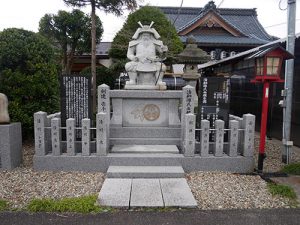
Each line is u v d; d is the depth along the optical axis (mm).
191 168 5672
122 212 3955
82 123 5555
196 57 10516
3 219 3730
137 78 7344
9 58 7070
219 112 6152
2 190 4613
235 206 4172
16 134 5836
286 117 6449
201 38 19688
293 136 8422
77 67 20016
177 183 4902
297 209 4082
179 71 17734
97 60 20516
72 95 6004
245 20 24859
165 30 13977
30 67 7254
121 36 14328
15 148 5785
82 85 5992
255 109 11117
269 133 9867
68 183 4949
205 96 6160
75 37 15367
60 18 14938
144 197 4316
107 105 6105
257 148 8016
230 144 5691
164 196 4359
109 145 6305
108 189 4609
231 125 5656
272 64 5312
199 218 3799
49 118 5969
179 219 3771
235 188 4820
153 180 5043
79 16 15164
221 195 4531
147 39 7312
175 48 13922
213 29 20625
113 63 15617
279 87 9125
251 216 3861
